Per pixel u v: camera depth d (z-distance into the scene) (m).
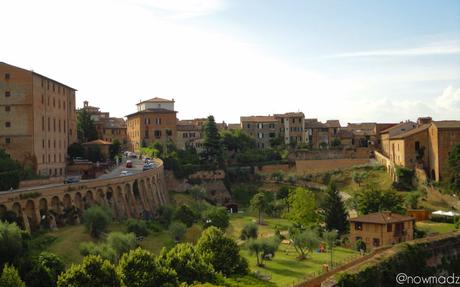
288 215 141.88
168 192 169.00
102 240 95.88
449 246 103.12
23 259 70.94
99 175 141.12
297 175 181.88
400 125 191.50
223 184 178.75
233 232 129.88
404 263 92.31
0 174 105.94
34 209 95.12
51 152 143.38
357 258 93.38
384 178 170.00
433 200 146.12
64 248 86.38
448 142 154.38
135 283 68.25
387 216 115.75
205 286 68.69
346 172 179.00
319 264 98.69
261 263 97.69
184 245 81.19
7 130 129.75
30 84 129.62
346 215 129.88
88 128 192.88
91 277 63.94
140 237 104.12
